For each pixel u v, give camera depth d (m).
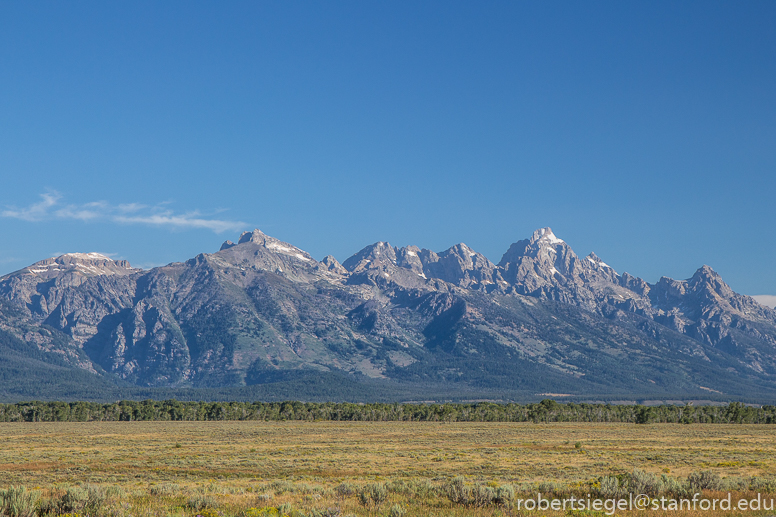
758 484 47.72
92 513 35.22
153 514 36.28
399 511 36.66
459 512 37.88
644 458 89.19
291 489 50.56
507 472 71.00
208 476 71.56
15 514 33.09
